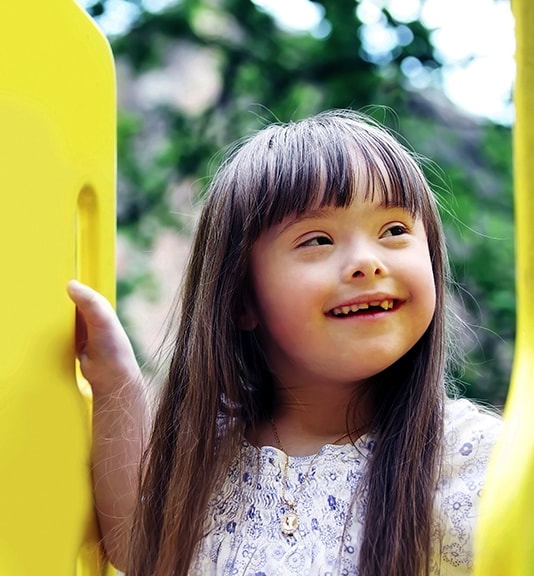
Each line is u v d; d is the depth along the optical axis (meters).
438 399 1.03
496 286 2.90
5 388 0.95
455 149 3.33
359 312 0.98
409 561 0.95
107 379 1.07
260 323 1.08
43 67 1.00
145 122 3.66
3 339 0.95
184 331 1.14
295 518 1.01
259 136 1.11
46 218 1.00
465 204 2.93
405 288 0.98
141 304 3.45
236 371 1.09
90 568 1.07
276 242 1.02
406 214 1.00
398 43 3.27
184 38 3.46
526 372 0.61
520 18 0.58
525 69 0.58
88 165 1.06
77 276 1.09
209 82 4.95
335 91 3.25
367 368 0.98
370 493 0.99
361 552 0.96
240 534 1.03
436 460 1.00
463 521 0.98
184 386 1.12
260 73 3.44
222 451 1.08
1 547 0.94
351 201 0.98
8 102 0.97
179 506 1.05
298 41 3.45
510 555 0.58
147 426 1.09
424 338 1.05
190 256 1.15
